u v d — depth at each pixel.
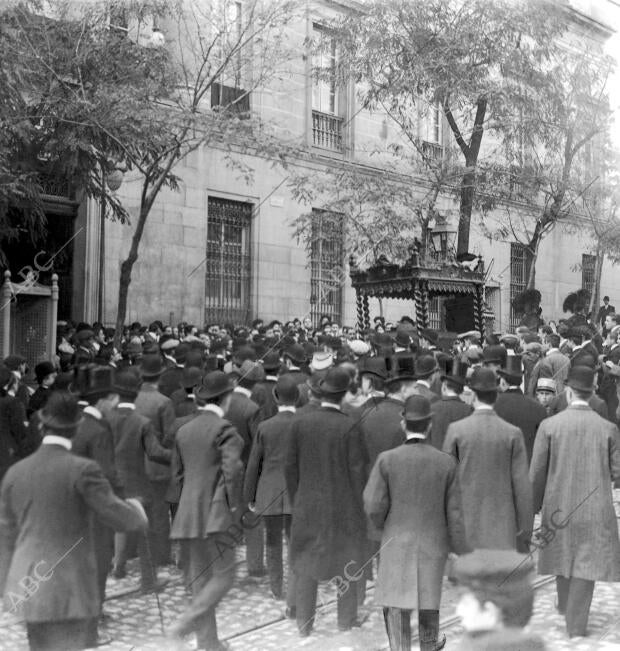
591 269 25.48
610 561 5.88
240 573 7.21
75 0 13.23
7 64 11.53
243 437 7.38
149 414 7.12
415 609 5.01
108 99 12.56
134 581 6.59
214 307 19.77
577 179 19.39
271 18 15.80
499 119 17.91
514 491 5.91
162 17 14.21
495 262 23.72
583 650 5.62
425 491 5.12
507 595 2.68
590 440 6.02
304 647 5.55
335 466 5.95
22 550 4.37
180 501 6.02
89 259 17.23
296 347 9.06
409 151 21.78
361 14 17.55
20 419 6.64
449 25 17.20
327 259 20.78
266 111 19.08
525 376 11.23
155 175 14.06
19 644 4.63
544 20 17.55
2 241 15.98
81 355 8.54
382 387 6.91
